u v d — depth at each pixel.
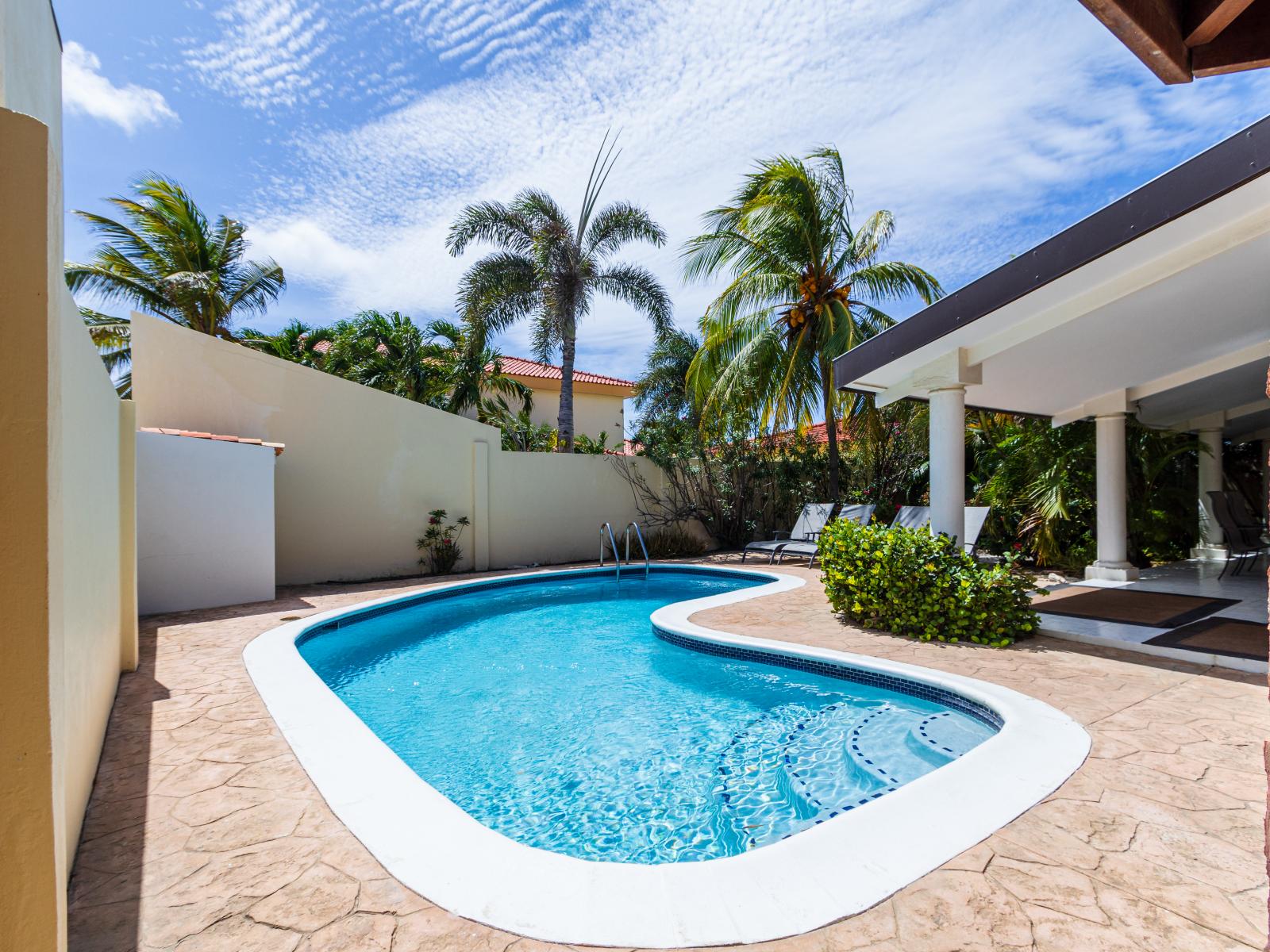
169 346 9.69
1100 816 2.71
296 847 2.63
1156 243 4.58
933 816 2.74
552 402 23.08
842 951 1.97
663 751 4.38
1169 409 10.01
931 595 5.95
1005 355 6.55
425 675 6.20
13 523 1.24
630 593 10.68
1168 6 1.52
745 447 15.32
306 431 10.77
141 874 2.45
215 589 8.30
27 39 2.32
